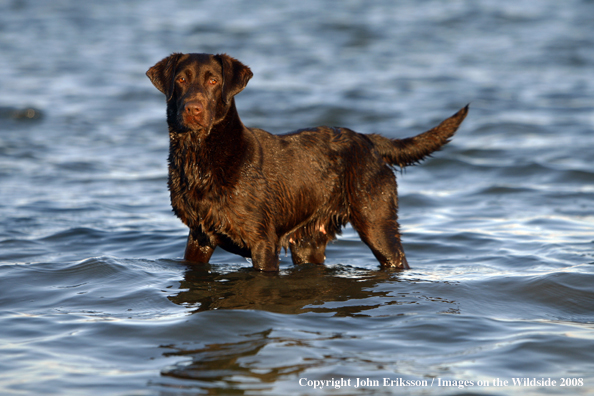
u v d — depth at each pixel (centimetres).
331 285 872
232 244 923
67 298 793
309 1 6356
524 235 1171
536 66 3616
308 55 3894
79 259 979
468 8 5766
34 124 2378
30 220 1248
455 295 824
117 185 1616
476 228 1235
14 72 3372
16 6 5906
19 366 586
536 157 1862
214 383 550
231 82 860
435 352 624
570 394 534
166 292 821
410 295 825
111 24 5062
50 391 536
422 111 2569
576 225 1238
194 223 897
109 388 541
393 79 3272
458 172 1773
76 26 4962
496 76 3369
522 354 618
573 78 3288
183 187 877
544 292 833
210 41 4297
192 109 807
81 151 2006
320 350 624
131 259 972
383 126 2336
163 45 4184
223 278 888
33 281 858
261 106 2652
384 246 984
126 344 638
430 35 4638
